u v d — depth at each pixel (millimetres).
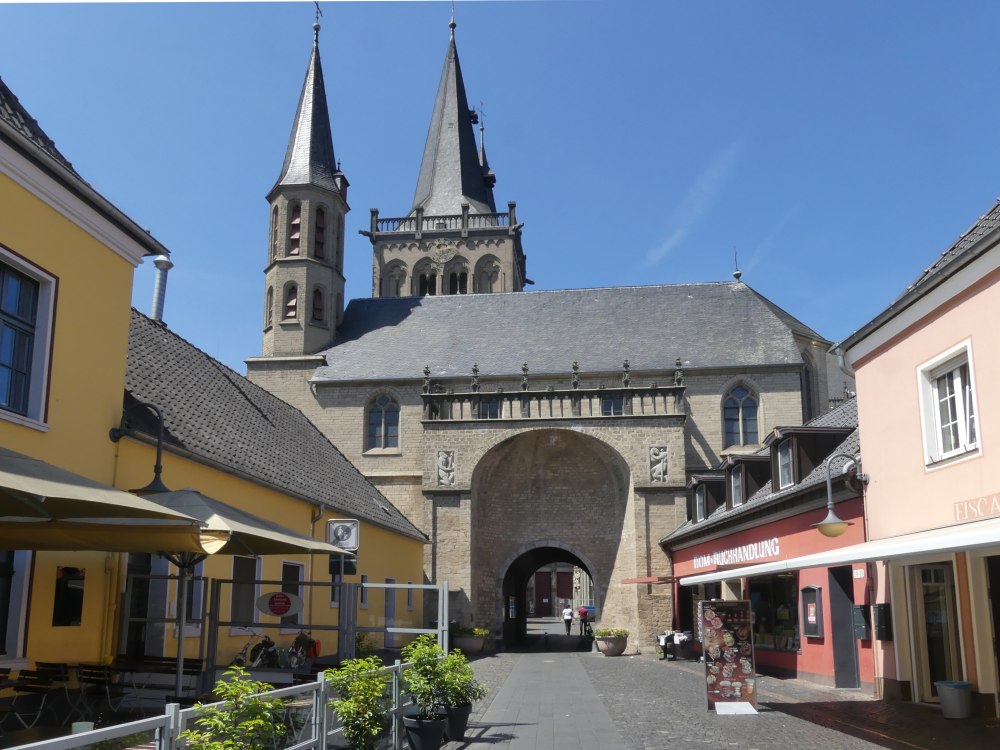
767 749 12102
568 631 53594
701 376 43531
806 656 21844
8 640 12336
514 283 67750
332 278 49000
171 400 19812
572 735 13508
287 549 14141
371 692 10102
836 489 19219
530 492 42625
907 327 16531
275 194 49844
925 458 15836
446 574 38781
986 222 15992
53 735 10758
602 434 39500
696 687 21578
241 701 7352
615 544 41312
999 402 13586
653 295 48812
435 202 70500
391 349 47125
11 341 12859
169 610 16484
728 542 28859
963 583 15211
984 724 13992
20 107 14141
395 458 43469
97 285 14703
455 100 73688
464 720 12773
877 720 14742
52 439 13359
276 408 30859
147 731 6070
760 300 47406
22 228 12781
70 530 11039
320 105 52781
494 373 44625
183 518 9789
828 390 47406
